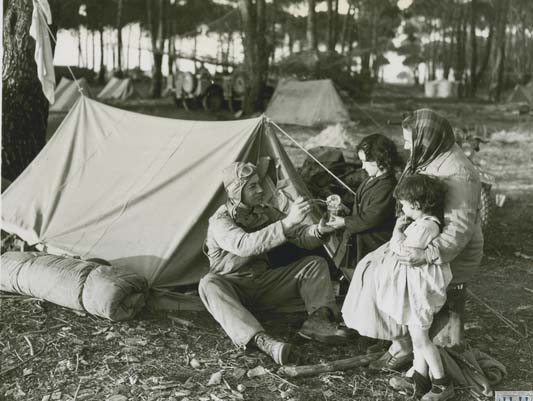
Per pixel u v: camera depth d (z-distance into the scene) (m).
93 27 36.62
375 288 3.47
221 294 3.97
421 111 3.43
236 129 5.02
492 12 30.39
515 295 5.20
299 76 21.73
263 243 3.91
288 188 4.77
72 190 5.47
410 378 3.52
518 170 11.04
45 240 5.20
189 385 3.50
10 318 4.27
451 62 36.19
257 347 3.91
